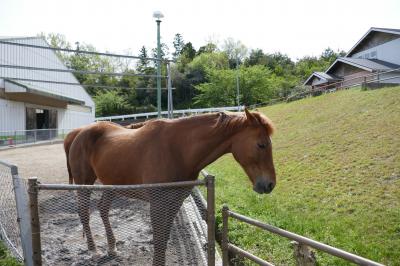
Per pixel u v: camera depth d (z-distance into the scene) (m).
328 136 11.38
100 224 4.07
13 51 18.27
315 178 7.80
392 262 3.94
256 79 42.28
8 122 17.98
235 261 4.14
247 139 3.17
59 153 13.49
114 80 48.91
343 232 4.84
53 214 3.56
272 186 3.14
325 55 80.94
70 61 53.56
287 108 20.95
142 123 4.80
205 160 3.38
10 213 3.96
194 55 74.62
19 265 3.36
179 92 51.59
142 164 3.46
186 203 5.20
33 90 17.94
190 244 3.80
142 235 3.64
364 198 6.03
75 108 25.09
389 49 27.02
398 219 4.98
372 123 11.15
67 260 3.50
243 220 3.08
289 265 3.88
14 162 10.72
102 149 4.05
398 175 6.75
